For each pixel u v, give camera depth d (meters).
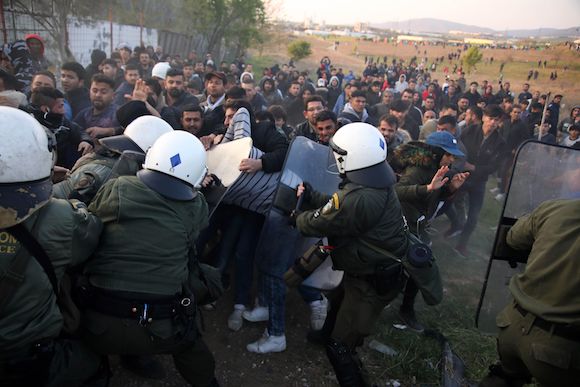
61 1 11.41
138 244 1.93
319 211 2.40
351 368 2.46
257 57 35.38
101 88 4.18
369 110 6.73
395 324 3.46
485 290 2.47
